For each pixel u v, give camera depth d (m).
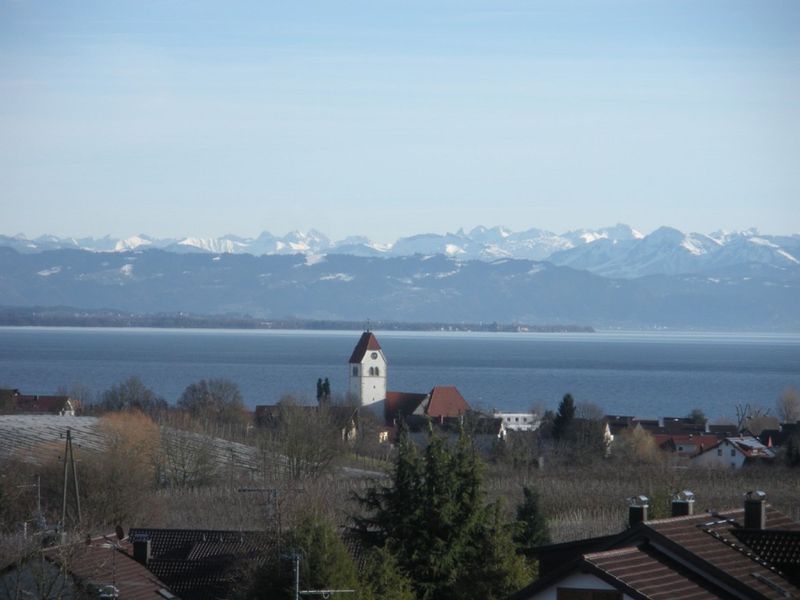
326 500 114.00
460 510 79.94
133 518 128.12
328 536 71.12
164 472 166.12
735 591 53.84
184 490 155.00
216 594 82.00
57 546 76.81
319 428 182.38
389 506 81.50
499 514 81.88
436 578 78.50
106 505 127.88
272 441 187.88
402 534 79.56
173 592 82.44
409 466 81.31
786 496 153.12
